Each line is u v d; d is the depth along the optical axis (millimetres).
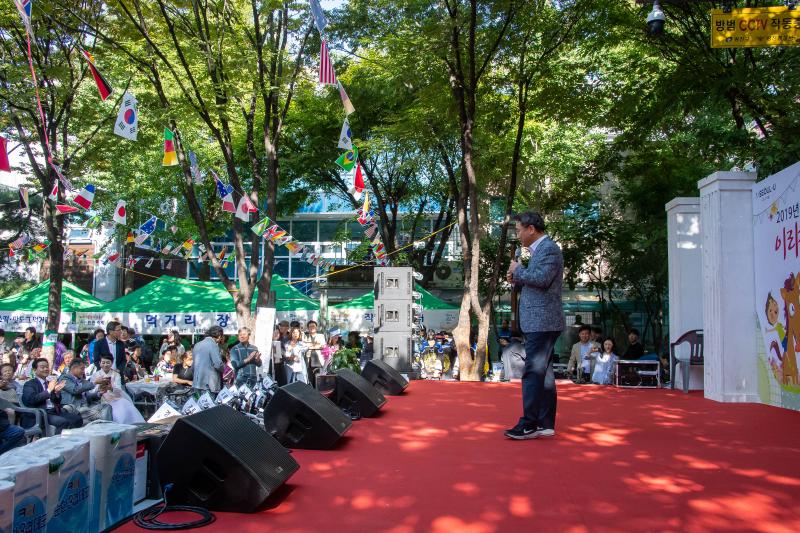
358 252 25625
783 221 7543
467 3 14234
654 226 18016
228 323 17438
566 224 22406
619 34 14508
